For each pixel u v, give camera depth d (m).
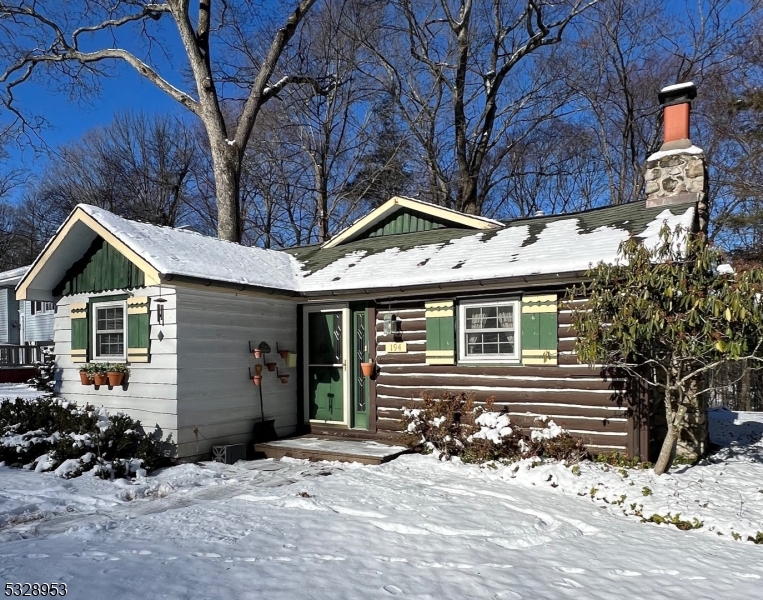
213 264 9.11
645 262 6.55
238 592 3.69
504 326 8.62
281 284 9.80
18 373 20.75
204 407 8.73
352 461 8.34
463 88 22.52
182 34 15.50
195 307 8.70
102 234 8.66
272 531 5.06
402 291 9.00
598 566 4.47
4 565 4.16
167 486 7.06
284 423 10.24
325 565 4.23
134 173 34.09
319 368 10.45
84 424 8.27
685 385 7.50
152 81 16.41
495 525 5.39
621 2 22.97
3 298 25.45
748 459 8.46
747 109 16.75
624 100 24.84
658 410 8.08
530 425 8.24
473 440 8.05
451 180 25.95
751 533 5.47
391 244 11.54
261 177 27.16
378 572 4.14
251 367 9.62
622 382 7.68
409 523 5.33
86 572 4.01
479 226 11.20
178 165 34.25
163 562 4.23
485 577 4.11
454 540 4.95
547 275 7.73
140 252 8.11
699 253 6.29
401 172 25.97
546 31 20.50
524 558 4.59
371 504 5.95
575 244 8.48
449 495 6.46
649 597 3.88
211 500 6.48
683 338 6.21
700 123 21.88
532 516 5.77
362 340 10.08
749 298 5.85
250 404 9.55
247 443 9.34
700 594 3.97
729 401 16.98
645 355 7.15
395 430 9.41
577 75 24.39
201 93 15.60
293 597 3.63
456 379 8.90
